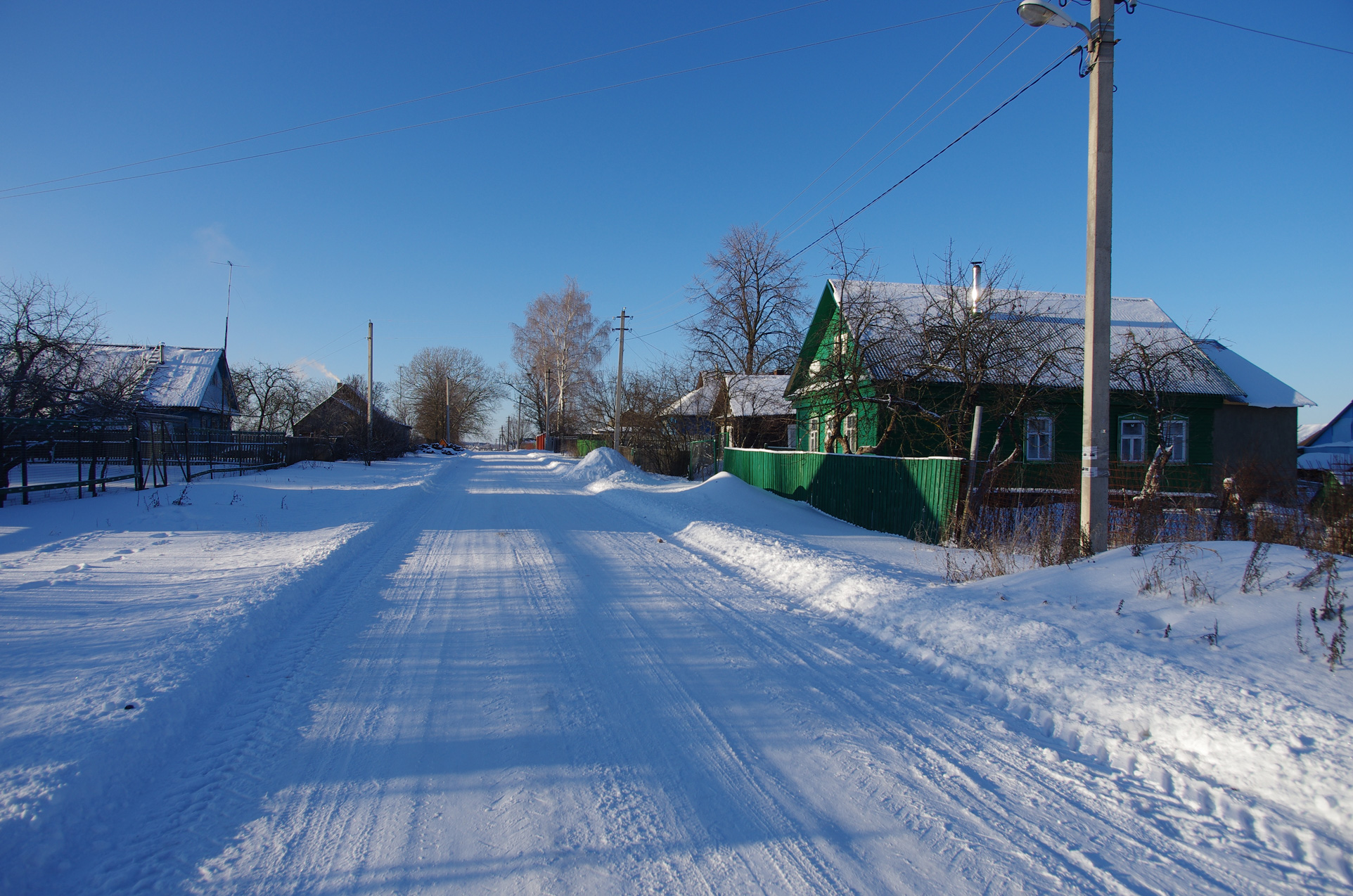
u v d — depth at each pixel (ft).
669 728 14.01
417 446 219.20
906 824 10.70
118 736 11.91
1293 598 16.89
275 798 11.08
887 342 57.11
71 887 8.78
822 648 19.57
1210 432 68.54
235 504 47.93
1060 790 11.84
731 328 123.44
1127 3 27.40
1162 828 10.70
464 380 310.45
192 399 112.57
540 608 23.39
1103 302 27.04
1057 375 52.85
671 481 86.69
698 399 107.14
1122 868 9.67
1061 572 22.82
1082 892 9.11
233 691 15.67
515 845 9.92
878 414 59.82
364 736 13.41
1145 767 12.42
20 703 13.26
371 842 9.91
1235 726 12.55
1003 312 59.26
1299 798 10.90
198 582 24.64
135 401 55.21
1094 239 27.09
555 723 14.14
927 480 40.19
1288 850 10.07
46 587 23.22
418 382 301.02
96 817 10.32
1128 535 30.58
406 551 34.78
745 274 130.11
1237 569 19.42
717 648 19.33
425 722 14.08
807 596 25.95
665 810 10.96
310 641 19.36
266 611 20.75
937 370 48.06
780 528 44.93
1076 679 15.42
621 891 8.95
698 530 40.83
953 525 37.83
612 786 11.65
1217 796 11.32
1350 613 15.49
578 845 9.93
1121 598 19.39
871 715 14.90
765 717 14.64
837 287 58.85
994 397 48.14
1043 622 18.31
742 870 9.46
